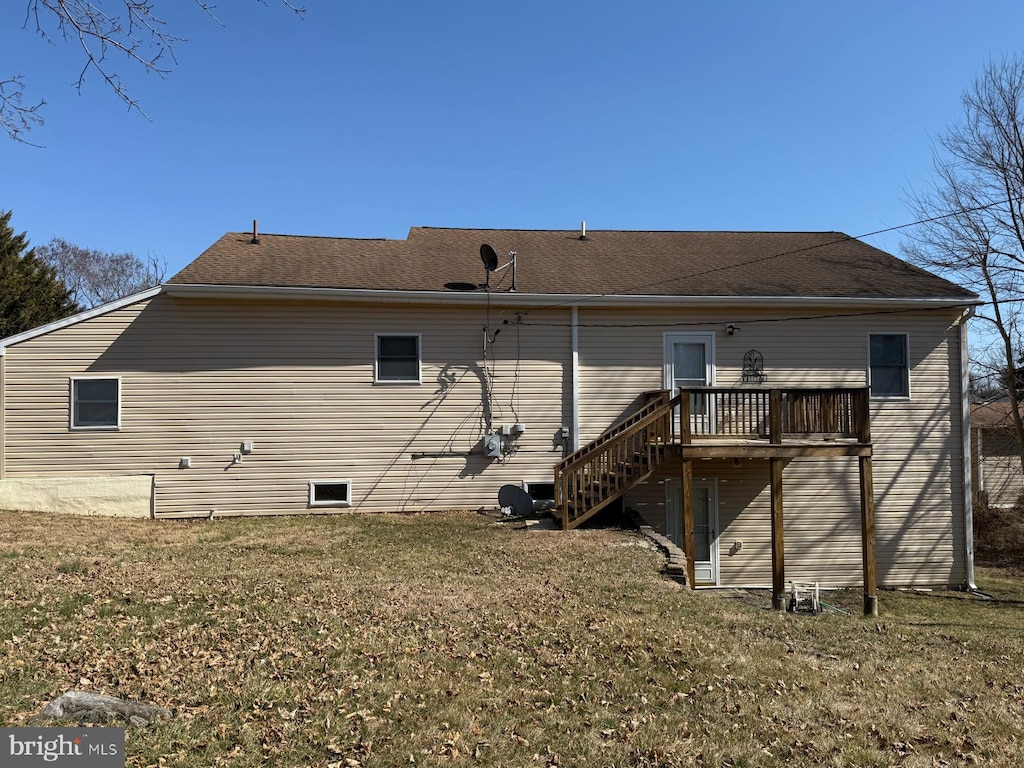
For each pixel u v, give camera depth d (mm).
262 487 12203
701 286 13492
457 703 4844
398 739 4301
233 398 12141
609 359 13109
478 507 12703
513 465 12844
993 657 7000
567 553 9578
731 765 4215
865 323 13492
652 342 13211
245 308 12219
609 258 15312
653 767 4129
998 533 18953
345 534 10648
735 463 11930
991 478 22531
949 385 13633
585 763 4141
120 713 4324
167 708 4516
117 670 5125
